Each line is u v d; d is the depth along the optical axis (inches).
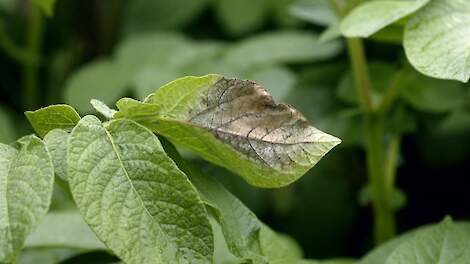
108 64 49.8
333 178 49.5
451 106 39.6
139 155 27.4
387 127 39.8
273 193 49.2
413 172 49.7
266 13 52.7
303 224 49.8
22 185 26.9
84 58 57.8
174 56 48.3
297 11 42.4
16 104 57.0
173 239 27.2
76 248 33.6
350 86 41.3
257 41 47.8
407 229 49.9
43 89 57.4
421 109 39.7
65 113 28.1
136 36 52.9
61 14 56.6
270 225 49.7
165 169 27.4
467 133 46.9
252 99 28.1
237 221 28.7
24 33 58.2
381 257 33.3
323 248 50.0
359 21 31.6
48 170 26.9
